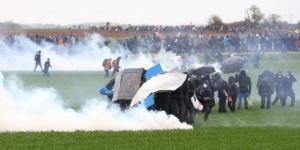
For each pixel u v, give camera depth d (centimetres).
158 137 8188
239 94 12475
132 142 7844
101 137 8144
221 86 11919
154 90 9244
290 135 8506
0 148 7412
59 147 7506
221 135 8431
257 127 9356
